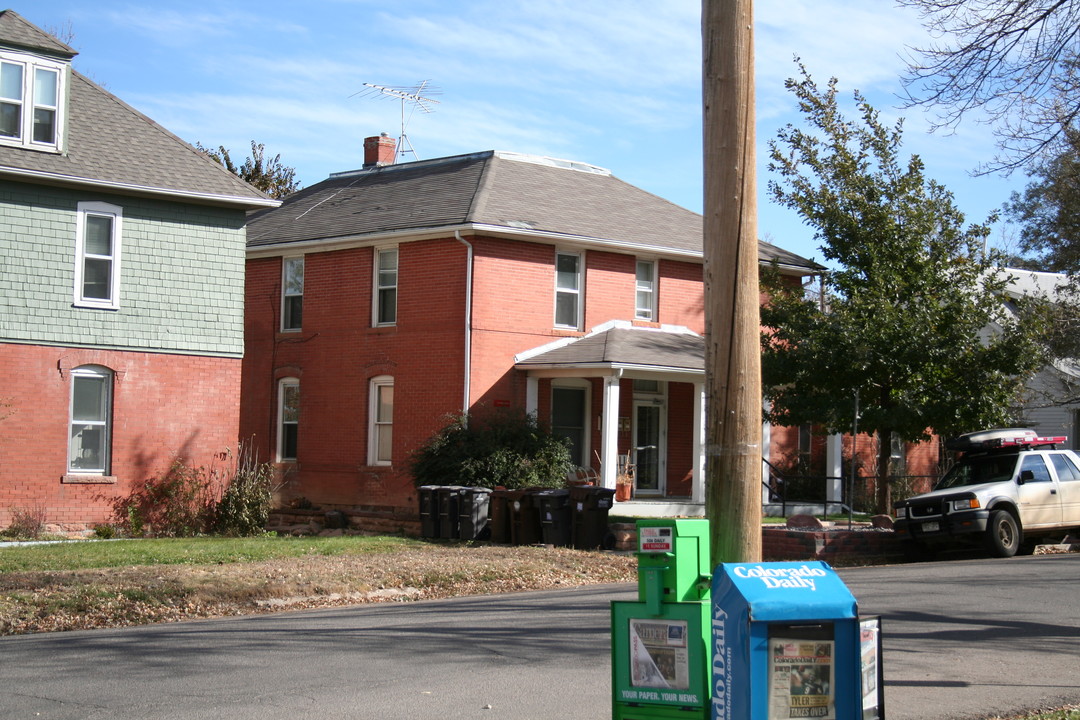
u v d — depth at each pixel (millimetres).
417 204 28109
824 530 19766
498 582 15922
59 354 21688
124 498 22359
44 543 19250
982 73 11445
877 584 14844
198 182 23281
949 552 21094
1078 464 20766
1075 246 39719
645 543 5645
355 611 13180
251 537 21828
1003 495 19438
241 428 30531
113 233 22406
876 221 24000
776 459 30734
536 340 26641
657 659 5551
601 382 28234
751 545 6676
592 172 32438
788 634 4941
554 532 21500
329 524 26734
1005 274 41188
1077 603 13070
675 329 29109
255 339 30469
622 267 28312
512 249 26375
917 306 23391
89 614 12578
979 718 7656
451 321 25906
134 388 22578
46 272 21625
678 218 31172
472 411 25391
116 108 24172
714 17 7043
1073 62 11281
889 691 8469
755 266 6926
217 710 7832
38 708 7895
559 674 9078
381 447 27500
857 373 23297
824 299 25844
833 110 24516
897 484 32031
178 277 23219
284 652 10133
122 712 7773
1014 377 27766
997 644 10453
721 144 6965
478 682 8766
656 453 29328
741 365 6801
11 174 20938
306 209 31484
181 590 13547
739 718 4949
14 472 21141
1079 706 8008
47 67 21906
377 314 27641
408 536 23844
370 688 8547
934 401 23156
